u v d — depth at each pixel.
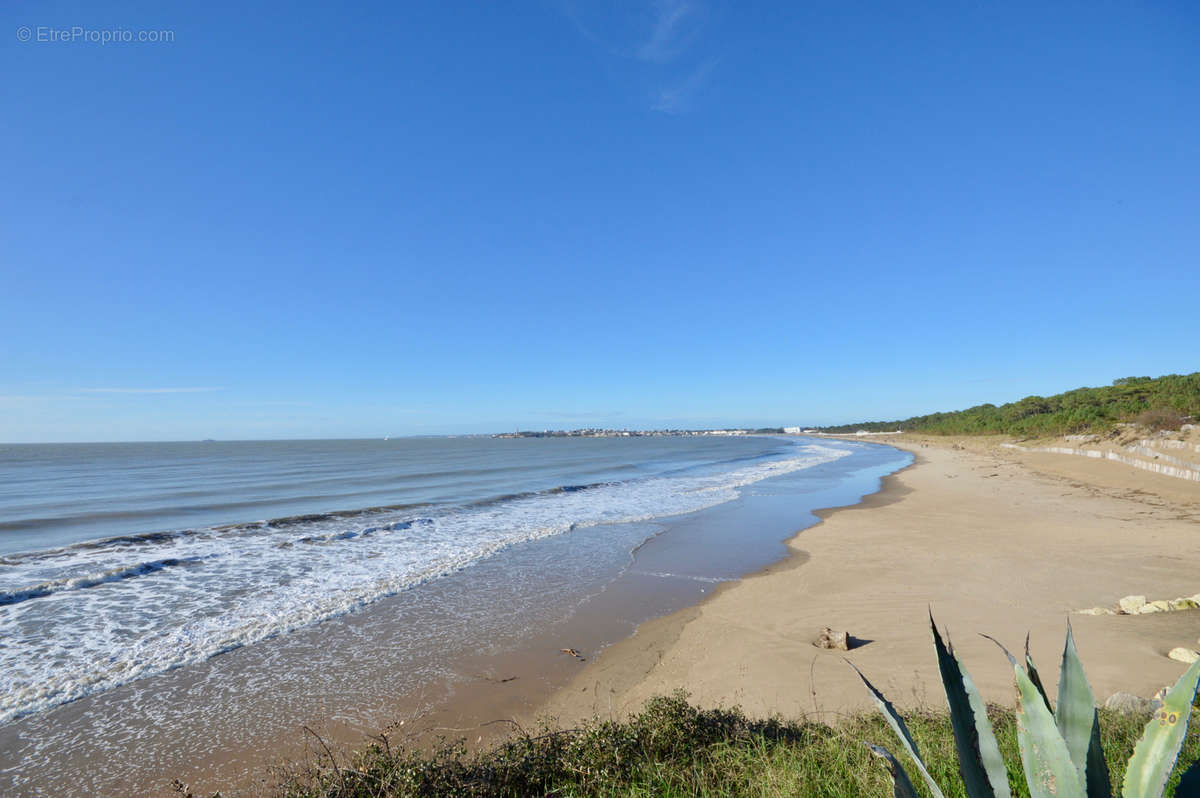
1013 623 9.09
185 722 6.82
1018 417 76.94
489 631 9.88
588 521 21.08
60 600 11.38
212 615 10.51
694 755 4.62
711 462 59.06
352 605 11.13
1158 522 17.02
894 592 11.31
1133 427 39.44
